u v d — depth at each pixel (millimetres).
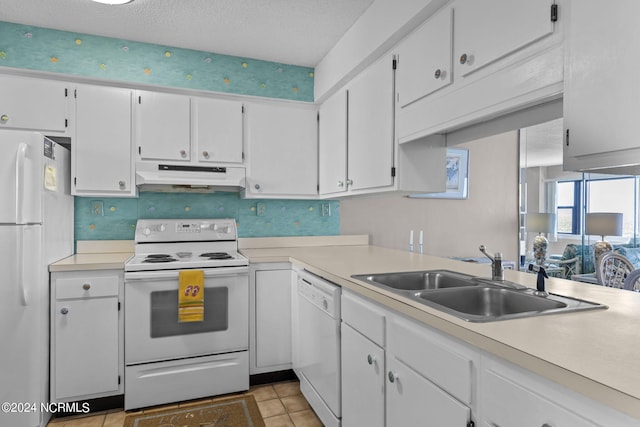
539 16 1213
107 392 2254
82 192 2498
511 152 4164
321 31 2645
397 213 3639
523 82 1285
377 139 2275
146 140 2631
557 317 1101
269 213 3207
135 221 2855
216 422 2145
